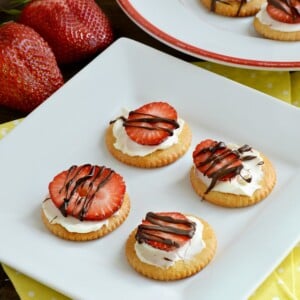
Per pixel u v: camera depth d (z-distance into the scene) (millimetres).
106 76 566
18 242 481
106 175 501
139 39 619
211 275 464
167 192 512
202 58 571
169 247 465
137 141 522
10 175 518
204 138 542
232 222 495
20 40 559
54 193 493
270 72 589
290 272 476
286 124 535
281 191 508
